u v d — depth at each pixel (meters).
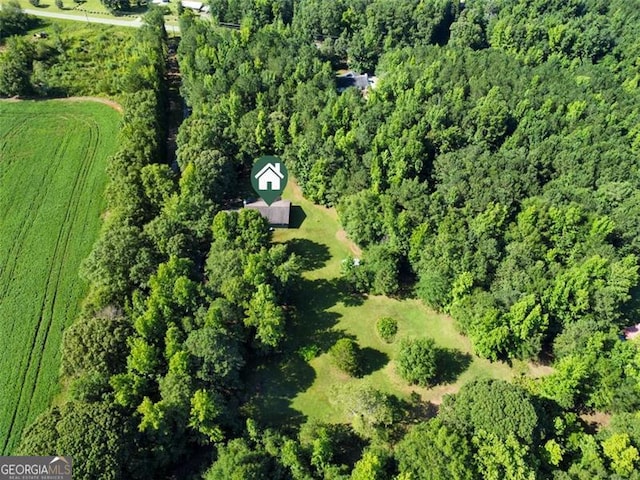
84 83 128.12
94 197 96.88
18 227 89.50
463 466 52.25
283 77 119.69
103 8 166.88
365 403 61.66
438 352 74.62
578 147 96.69
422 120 100.94
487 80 116.62
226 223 81.75
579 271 71.44
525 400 57.84
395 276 80.25
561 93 113.75
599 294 70.94
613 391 62.78
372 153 94.88
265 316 68.31
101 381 59.81
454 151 99.25
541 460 56.19
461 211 84.31
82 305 75.19
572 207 79.62
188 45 130.75
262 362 72.25
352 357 69.69
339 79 134.00
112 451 51.72
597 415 66.56
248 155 104.25
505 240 81.31
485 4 158.25
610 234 82.00
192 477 57.41
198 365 62.09
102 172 102.81
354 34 143.75
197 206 84.62
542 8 155.38
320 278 85.00
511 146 100.94
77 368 62.34
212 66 121.81
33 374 67.94
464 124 103.75
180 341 64.75
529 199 83.88
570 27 142.00
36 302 77.12
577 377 61.19
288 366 72.00
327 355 73.62
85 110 120.81
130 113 104.25
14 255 84.31
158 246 77.19
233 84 113.31
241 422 62.16
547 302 71.88
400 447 57.25
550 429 59.69
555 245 80.62
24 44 131.75
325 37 151.62
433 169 97.19
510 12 154.25
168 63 142.00
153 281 68.19
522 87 115.88
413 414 67.12
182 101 127.38
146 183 86.75
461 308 74.00
